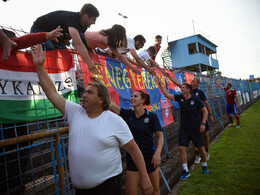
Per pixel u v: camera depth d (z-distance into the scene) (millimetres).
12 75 1751
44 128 2426
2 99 1644
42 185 2121
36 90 1941
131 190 2357
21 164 1985
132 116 2645
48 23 2266
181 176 3893
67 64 2314
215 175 3797
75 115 1604
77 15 2221
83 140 1447
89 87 1574
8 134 1875
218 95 10203
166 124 4465
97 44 2826
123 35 2594
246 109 14586
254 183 3279
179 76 6172
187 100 3969
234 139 6262
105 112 1578
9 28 1843
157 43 4996
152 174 2516
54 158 1981
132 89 3562
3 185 1778
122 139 1528
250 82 19953
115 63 3268
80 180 1428
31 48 1953
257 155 4598
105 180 1435
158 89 4574
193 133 3975
